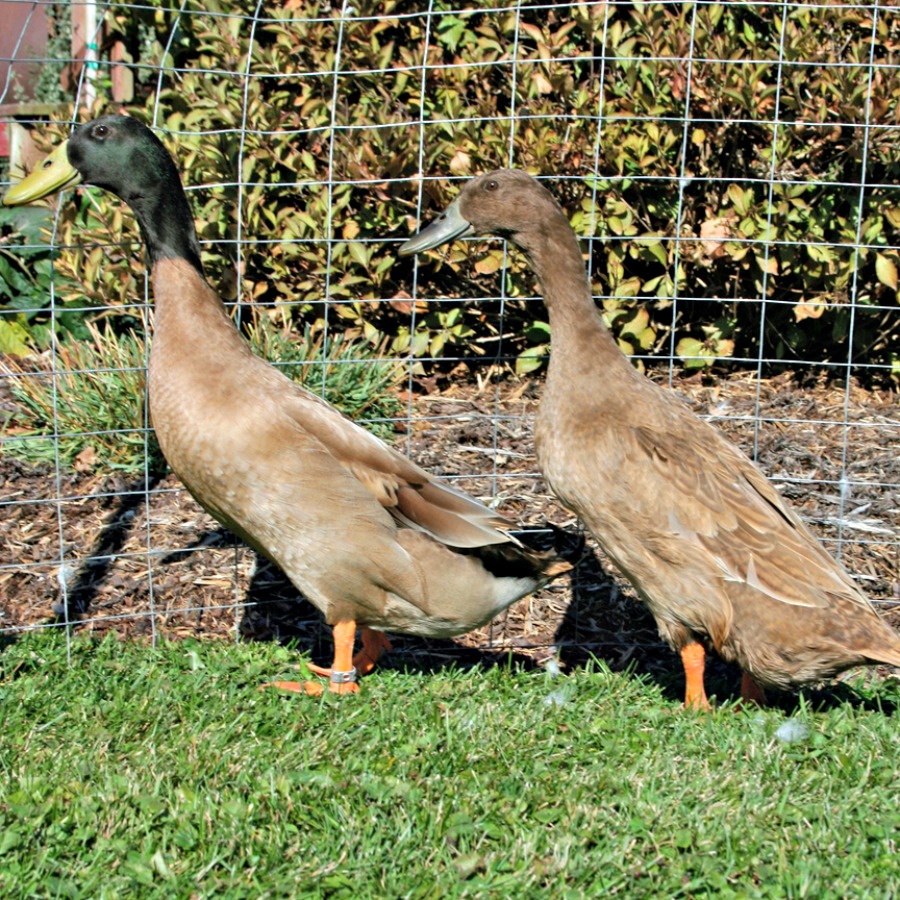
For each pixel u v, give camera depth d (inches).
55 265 108.3
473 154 106.6
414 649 93.9
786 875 75.3
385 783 79.3
